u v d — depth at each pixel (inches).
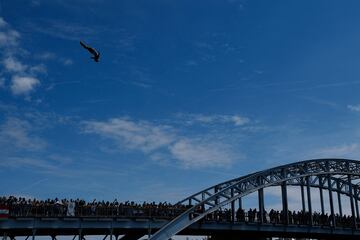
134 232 2094.0
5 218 1587.1
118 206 1865.2
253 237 2534.5
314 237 2869.1
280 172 2471.7
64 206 1727.4
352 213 2815.0
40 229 1734.7
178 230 1952.5
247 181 2306.8
